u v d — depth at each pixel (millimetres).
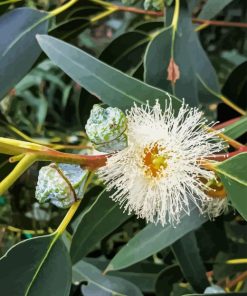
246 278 189
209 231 180
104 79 136
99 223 145
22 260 117
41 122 258
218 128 151
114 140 110
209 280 183
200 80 178
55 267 120
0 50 157
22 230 190
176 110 134
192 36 171
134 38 190
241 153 121
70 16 188
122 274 183
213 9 188
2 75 156
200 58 177
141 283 182
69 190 110
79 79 137
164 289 175
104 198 142
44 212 207
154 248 152
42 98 266
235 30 242
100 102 179
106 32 313
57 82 267
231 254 191
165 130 119
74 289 178
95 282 169
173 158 118
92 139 109
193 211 148
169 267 172
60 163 111
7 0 171
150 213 119
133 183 117
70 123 259
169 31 162
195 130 124
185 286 186
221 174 121
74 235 145
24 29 161
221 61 256
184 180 118
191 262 166
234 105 177
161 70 159
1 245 180
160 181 118
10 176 104
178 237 150
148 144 117
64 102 261
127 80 136
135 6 217
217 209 135
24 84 269
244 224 208
